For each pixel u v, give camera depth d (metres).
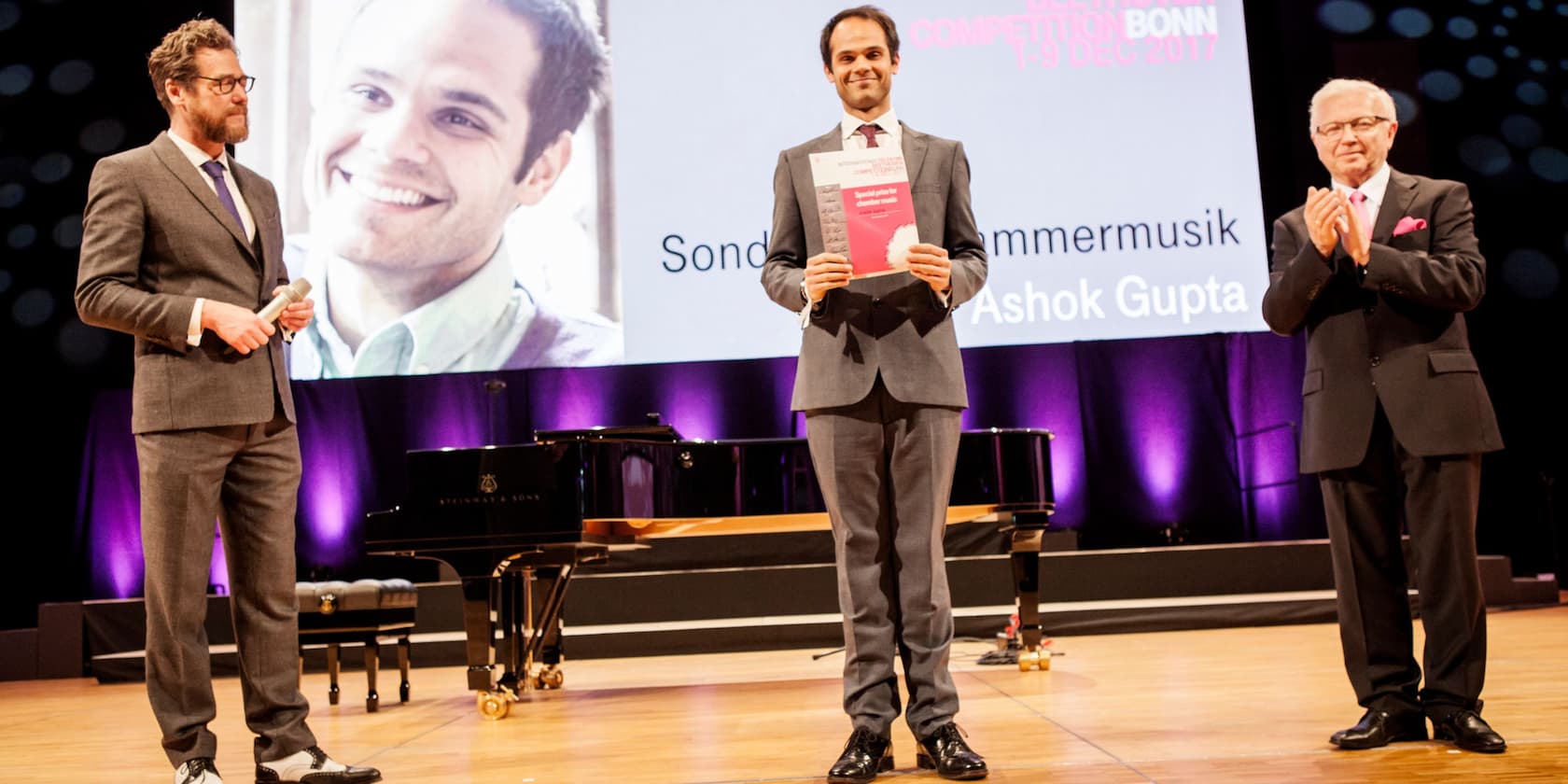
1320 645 4.77
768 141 7.13
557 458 3.71
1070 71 7.17
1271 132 7.47
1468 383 2.28
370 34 7.10
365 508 7.40
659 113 7.15
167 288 2.31
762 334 7.10
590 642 5.84
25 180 7.40
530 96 7.12
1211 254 7.12
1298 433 7.37
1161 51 7.19
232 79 2.37
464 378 7.46
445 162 7.07
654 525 3.79
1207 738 2.52
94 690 5.49
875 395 2.23
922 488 2.21
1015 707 3.24
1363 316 2.36
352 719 3.76
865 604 2.21
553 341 7.07
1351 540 2.36
